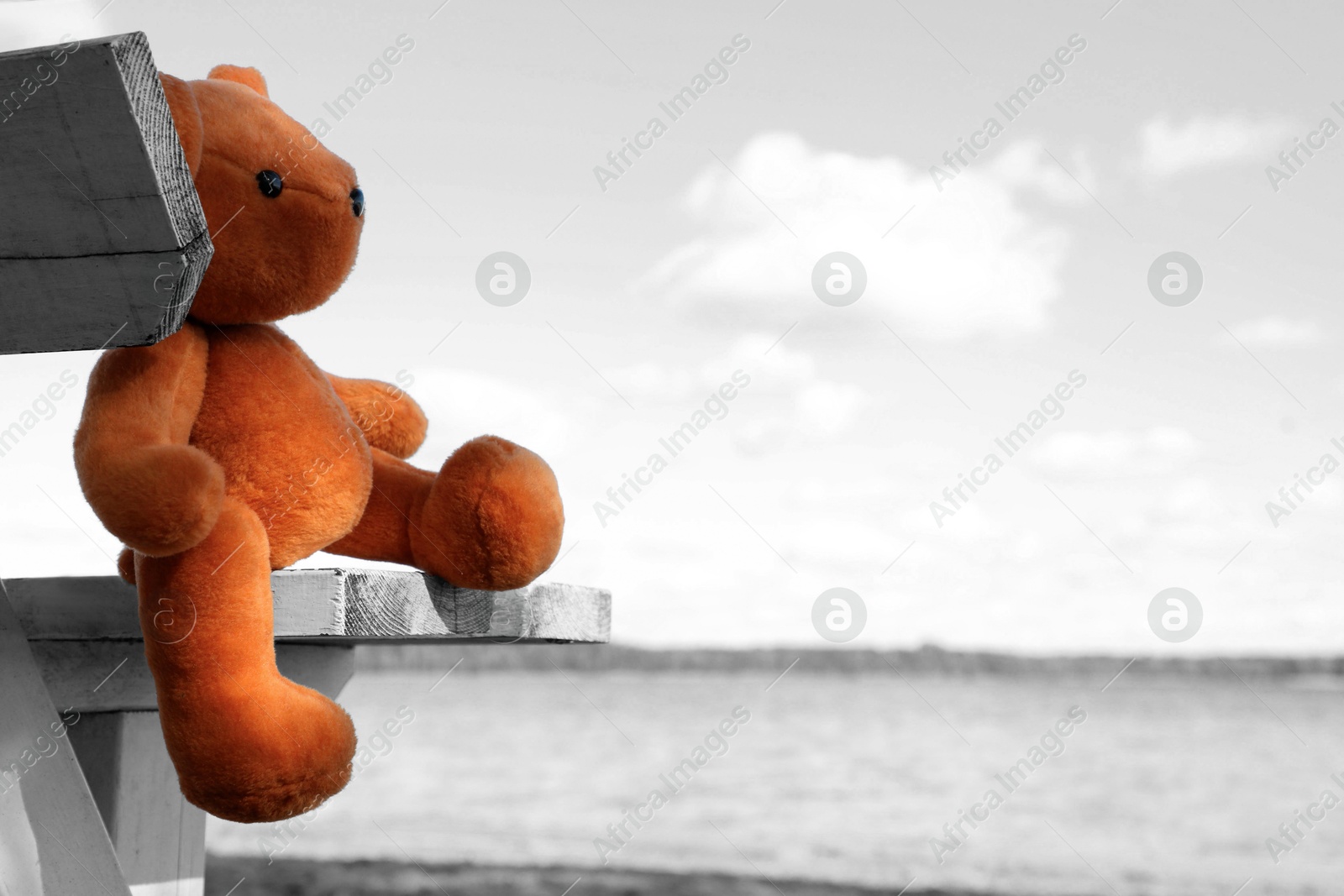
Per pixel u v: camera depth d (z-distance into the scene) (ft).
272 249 5.02
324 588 4.91
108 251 3.10
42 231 3.06
